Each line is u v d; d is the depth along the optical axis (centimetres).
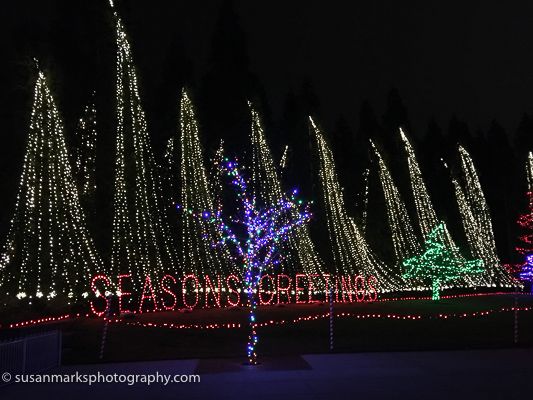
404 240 3269
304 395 773
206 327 1534
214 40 2923
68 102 1958
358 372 936
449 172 3947
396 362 1031
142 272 1894
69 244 1666
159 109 2478
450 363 1017
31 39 1886
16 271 1595
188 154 2270
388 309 2180
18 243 1622
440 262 2662
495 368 964
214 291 2209
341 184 3419
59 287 1628
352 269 2898
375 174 3375
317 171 3078
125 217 1864
